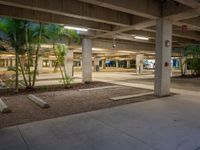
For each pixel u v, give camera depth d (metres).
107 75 23.22
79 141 3.65
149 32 12.88
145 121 4.78
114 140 3.67
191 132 4.04
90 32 12.98
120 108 6.13
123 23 9.05
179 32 12.10
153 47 21.69
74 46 15.82
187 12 7.11
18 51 9.84
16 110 6.06
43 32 10.31
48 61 33.94
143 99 7.59
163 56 8.20
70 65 18.25
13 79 11.55
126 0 6.78
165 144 3.48
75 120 4.94
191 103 6.79
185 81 15.66
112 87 11.50
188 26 9.38
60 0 7.13
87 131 4.16
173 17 7.83
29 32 9.95
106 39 16.52
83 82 14.26
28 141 3.67
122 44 18.97
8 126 4.54
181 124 4.54
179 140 3.64
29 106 6.61
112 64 48.66
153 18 8.05
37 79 16.73
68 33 11.02
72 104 6.85
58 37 11.28
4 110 5.76
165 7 7.77
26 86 10.57
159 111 5.72
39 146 3.45
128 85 12.42
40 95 8.78
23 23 9.36
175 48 22.41
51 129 4.30
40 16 8.49
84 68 14.37
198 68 21.72
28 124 4.67
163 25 8.08
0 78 16.72
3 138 3.82
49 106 6.53
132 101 7.23
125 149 3.30
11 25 9.09
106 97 8.14
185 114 5.37
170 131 4.10
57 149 3.33
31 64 10.81
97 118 5.09
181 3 6.61
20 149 3.34
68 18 9.35
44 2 6.78
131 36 12.88
